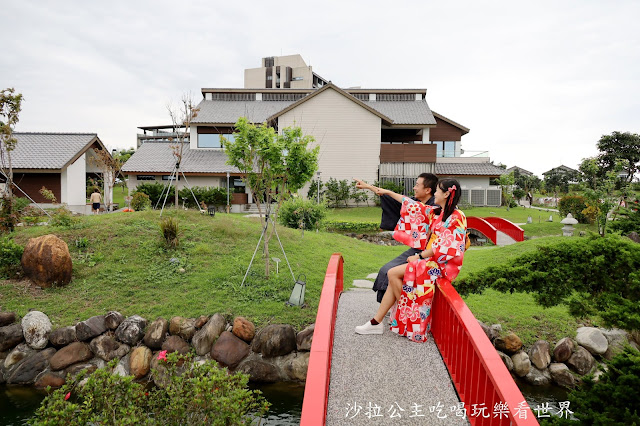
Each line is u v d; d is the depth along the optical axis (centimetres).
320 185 2775
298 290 795
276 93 3328
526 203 4309
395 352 357
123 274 902
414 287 371
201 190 2603
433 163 2870
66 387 417
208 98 3306
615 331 756
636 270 404
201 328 726
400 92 3316
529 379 690
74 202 2422
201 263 980
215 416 407
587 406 348
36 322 708
